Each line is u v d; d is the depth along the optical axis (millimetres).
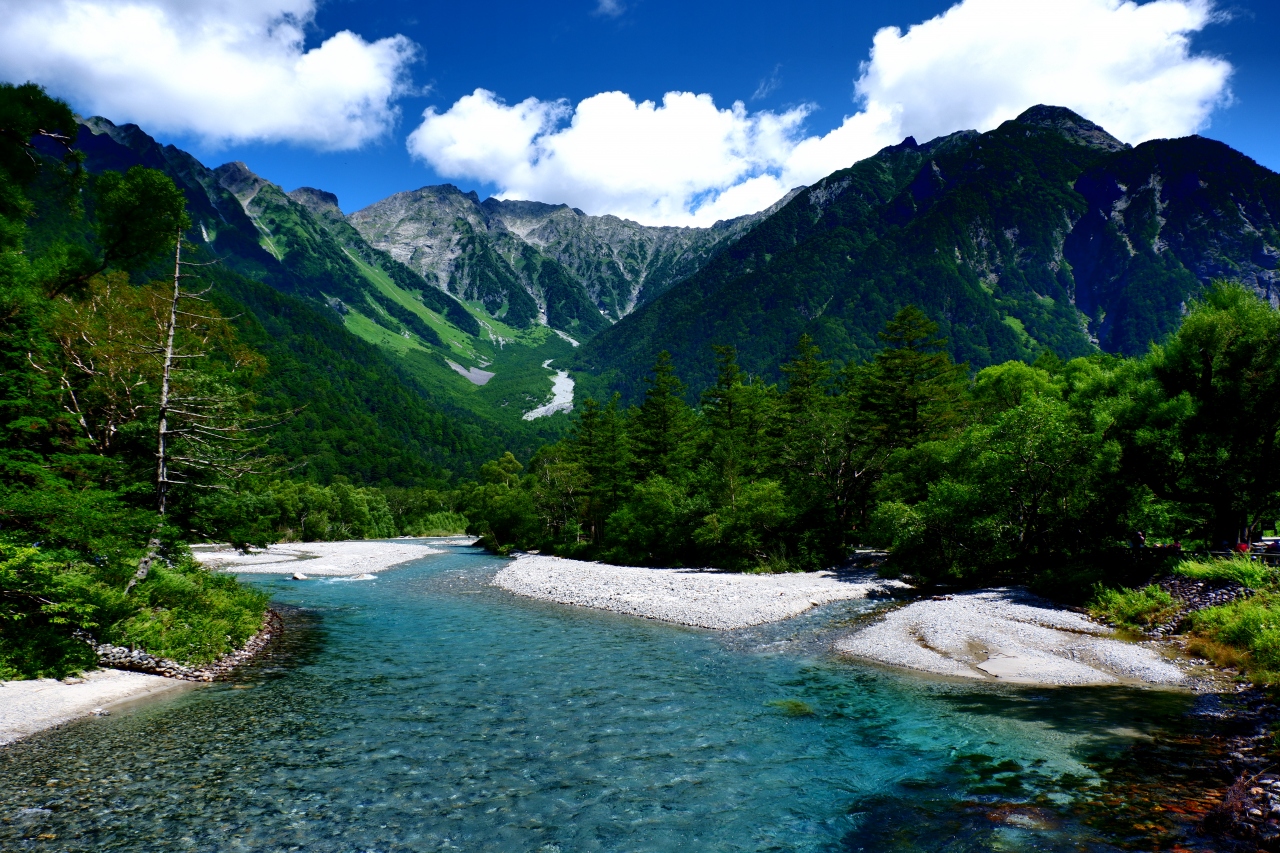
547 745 12992
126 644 17500
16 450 17344
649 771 11688
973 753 12016
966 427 47000
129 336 21406
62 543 16844
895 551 37125
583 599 33688
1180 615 20547
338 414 192250
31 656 15430
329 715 14789
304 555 64938
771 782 11125
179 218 22391
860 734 13375
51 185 21125
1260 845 7918
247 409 25438
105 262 22938
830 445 47406
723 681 17734
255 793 10617
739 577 39219
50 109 19953
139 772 11336
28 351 18906
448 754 12508
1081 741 12266
